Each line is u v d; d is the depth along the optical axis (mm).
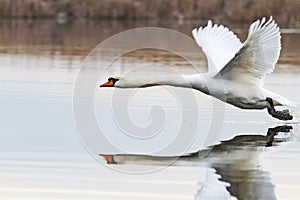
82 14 50094
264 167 12711
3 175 12062
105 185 11688
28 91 20406
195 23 45750
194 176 12203
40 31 42375
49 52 32156
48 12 51031
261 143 14703
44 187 11492
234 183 11773
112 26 44625
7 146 13969
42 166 12664
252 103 15688
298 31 42406
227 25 43594
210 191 11328
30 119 16453
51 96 19625
